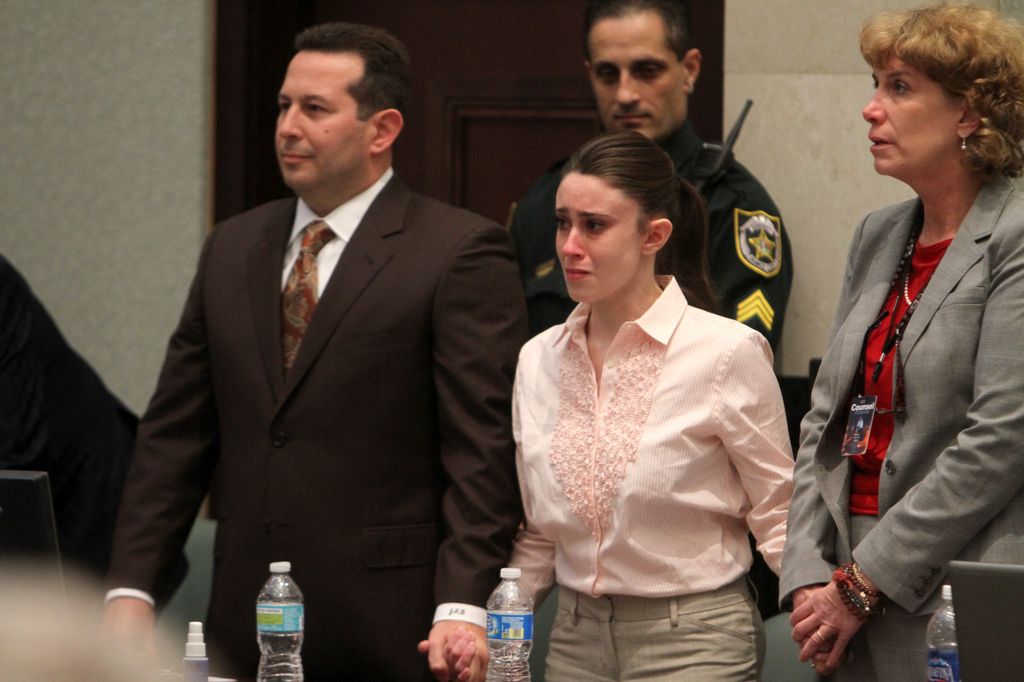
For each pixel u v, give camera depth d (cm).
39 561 491
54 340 856
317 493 694
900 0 852
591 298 591
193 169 1062
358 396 697
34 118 1080
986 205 525
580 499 589
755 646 586
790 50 878
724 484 589
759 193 798
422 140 1106
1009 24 530
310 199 732
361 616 688
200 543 859
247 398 712
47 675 124
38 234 1080
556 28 1088
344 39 736
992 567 364
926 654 507
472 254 706
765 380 585
